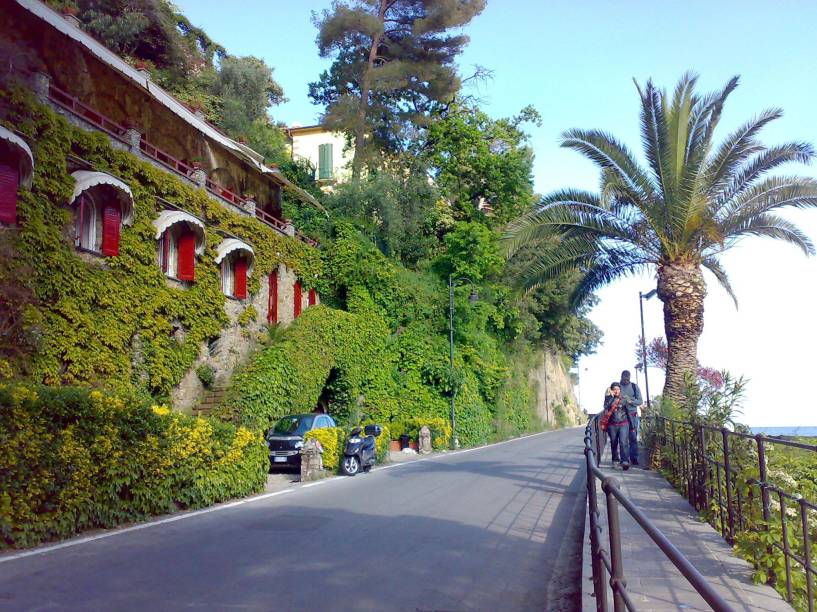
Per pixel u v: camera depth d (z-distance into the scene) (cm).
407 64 4038
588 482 699
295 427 2278
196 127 2705
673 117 1766
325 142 5850
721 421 1041
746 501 773
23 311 1585
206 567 827
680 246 1797
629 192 1833
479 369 4122
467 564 868
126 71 2388
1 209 1583
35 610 643
